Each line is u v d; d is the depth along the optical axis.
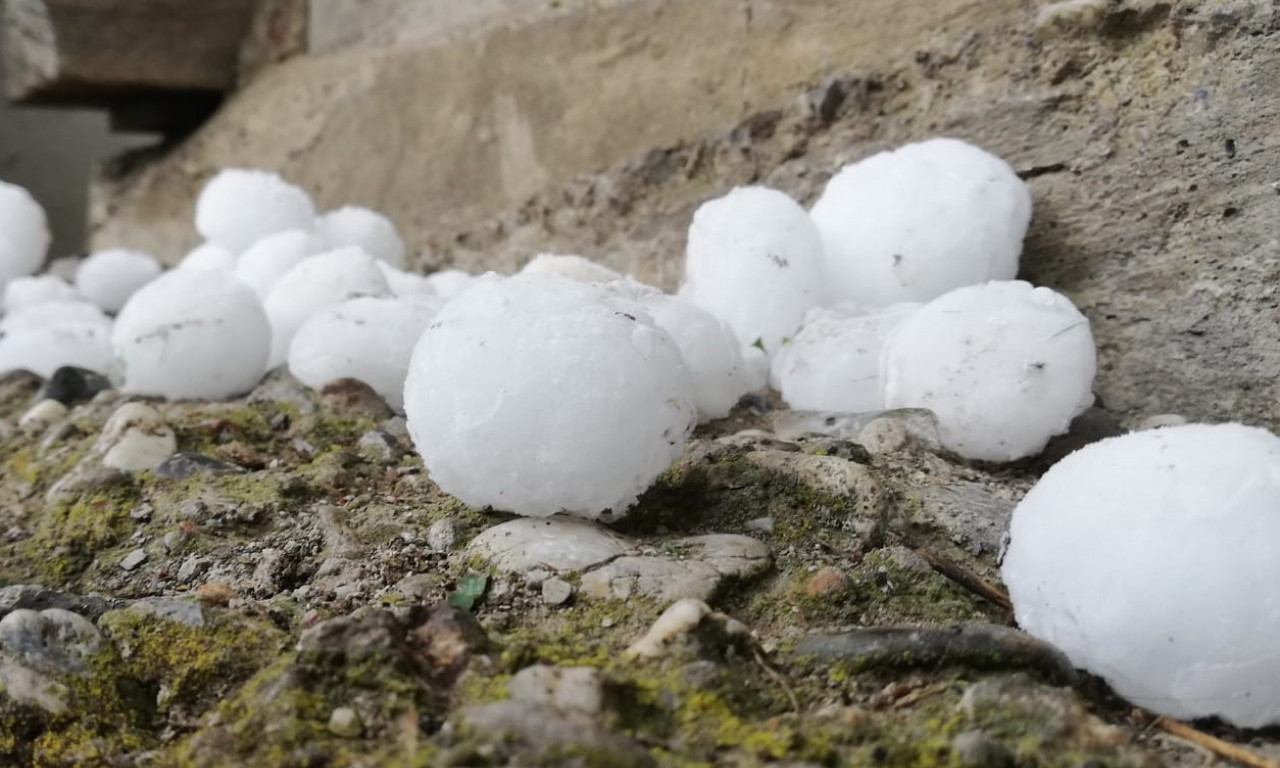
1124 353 0.24
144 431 0.24
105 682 0.18
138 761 0.17
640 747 0.16
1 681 0.18
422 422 0.19
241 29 0.46
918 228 0.25
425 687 0.17
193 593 0.20
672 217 0.31
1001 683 0.17
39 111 0.66
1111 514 0.18
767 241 0.25
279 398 0.26
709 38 0.30
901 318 0.24
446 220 0.36
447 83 0.36
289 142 0.43
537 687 0.17
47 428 0.26
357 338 0.25
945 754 0.16
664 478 0.21
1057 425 0.22
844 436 0.23
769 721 0.17
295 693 0.17
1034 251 0.25
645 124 0.31
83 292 0.37
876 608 0.19
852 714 0.17
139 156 0.52
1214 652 0.17
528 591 0.19
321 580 0.20
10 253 0.35
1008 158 0.26
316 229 0.34
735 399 0.24
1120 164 0.24
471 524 0.21
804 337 0.24
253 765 0.16
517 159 0.34
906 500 0.21
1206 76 0.24
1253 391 0.23
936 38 0.27
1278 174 0.23
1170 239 0.24
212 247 0.34
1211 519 0.17
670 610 0.18
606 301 0.20
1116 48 0.25
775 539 0.20
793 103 0.29
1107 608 0.17
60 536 0.22
